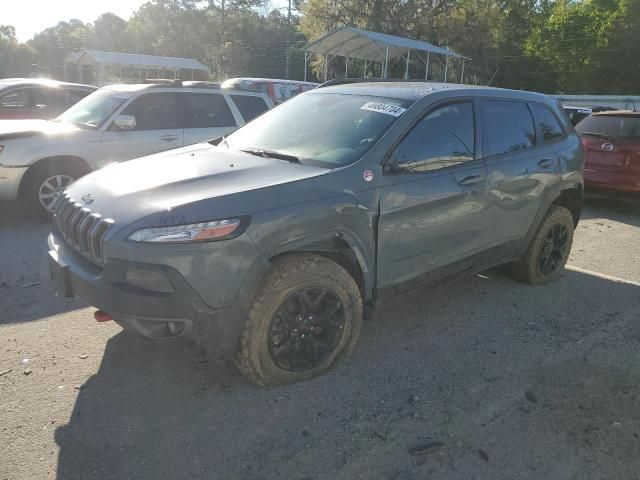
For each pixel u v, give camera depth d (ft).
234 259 9.60
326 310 11.12
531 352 12.85
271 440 9.40
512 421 10.16
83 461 8.82
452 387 11.23
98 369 11.51
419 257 12.62
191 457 8.95
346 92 14.46
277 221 10.01
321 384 11.12
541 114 16.53
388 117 12.57
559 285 17.49
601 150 30.12
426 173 12.55
